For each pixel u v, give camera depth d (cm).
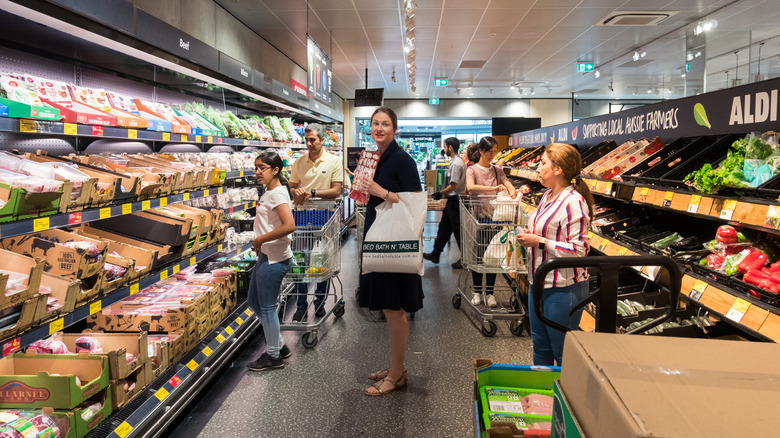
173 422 280
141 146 407
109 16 253
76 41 266
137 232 292
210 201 431
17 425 173
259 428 275
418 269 286
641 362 82
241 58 806
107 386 214
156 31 301
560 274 249
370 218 300
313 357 378
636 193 332
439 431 272
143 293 325
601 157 457
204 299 320
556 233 253
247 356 380
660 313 323
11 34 253
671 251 311
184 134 349
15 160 207
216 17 699
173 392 250
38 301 181
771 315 208
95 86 353
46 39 262
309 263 424
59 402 190
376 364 364
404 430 273
